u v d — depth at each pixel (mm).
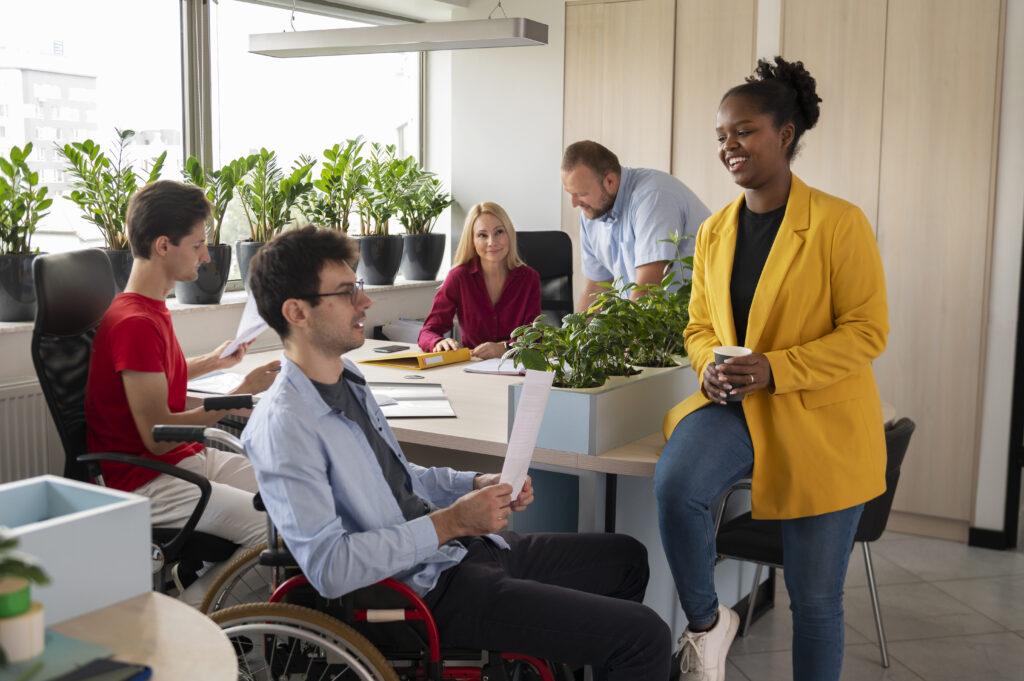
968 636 3328
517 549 2207
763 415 2104
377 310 5160
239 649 2045
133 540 1364
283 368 1881
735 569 3312
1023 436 4184
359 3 5430
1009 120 4090
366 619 1837
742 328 2188
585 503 2406
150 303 2645
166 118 4441
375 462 1935
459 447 2545
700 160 4895
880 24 4305
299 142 5215
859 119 4395
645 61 4969
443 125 5977
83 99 4062
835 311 2104
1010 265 4141
